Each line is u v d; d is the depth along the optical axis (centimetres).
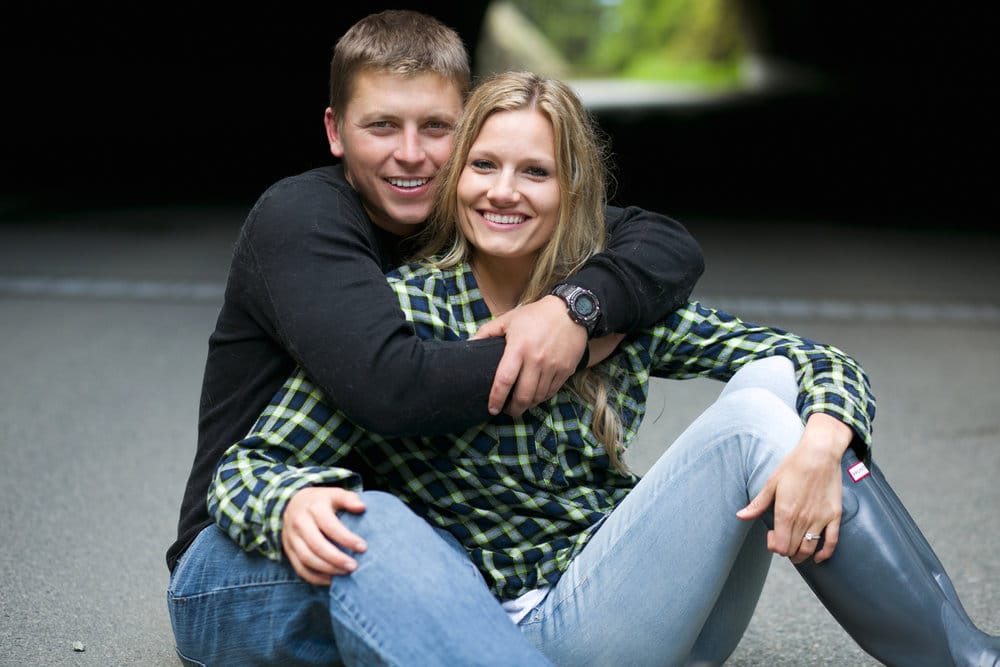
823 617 579
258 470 386
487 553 412
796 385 412
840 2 7281
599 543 402
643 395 434
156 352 1106
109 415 905
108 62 3212
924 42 6116
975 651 370
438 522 415
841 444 381
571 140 409
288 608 389
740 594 439
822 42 7988
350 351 384
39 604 578
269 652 403
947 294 1467
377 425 383
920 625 374
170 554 428
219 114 3519
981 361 1123
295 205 413
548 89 407
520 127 404
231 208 2200
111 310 1289
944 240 1986
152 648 534
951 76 5719
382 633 351
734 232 2044
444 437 404
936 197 2672
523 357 386
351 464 429
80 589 596
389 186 442
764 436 384
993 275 1620
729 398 402
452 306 419
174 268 1543
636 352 429
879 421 920
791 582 625
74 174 2650
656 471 399
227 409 427
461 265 424
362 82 436
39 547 649
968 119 4553
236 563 397
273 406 401
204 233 1869
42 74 3039
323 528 357
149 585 604
